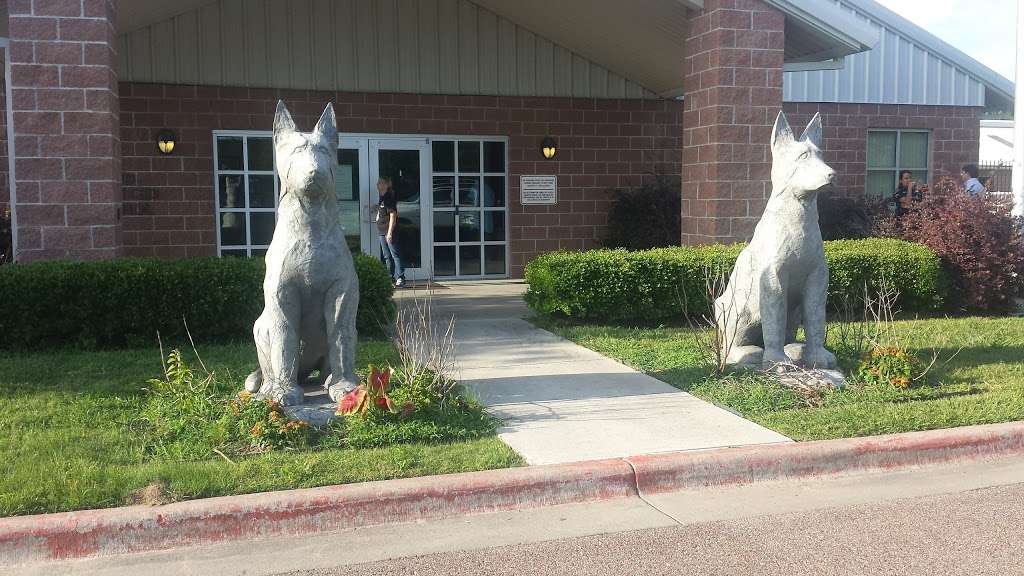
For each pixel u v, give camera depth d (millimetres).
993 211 11031
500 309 11391
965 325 9766
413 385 5867
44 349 8141
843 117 15953
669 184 14961
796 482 5234
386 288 9164
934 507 4805
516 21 14523
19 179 8641
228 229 13867
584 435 5598
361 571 3992
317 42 13883
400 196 14641
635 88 15414
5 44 8789
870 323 8766
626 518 4641
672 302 9836
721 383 6727
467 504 4684
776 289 6816
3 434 5395
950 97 16422
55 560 4090
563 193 15242
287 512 4395
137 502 4398
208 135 13531
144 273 8266
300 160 5402
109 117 8797
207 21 13352
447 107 14578
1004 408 6129
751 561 4102
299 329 5805
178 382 5922
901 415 5938
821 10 10648
